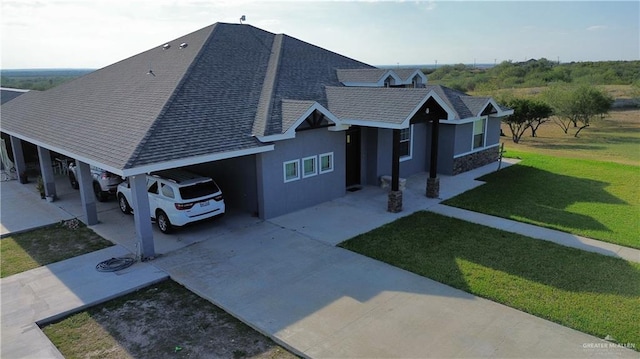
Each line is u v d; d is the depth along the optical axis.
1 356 6.81
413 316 7.77
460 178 18.31
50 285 9.12
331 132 14.53
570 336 7.09
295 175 13.70
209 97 13.42
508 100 36.22
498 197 15.34
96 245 11.35
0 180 18.67
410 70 20.22
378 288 8.83
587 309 7.86
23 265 10.16
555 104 43.06
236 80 15.20
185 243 11.37
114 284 9.12
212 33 17.81
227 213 13.70
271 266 9.95
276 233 11.99
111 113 13.52
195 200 11.73
